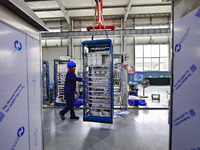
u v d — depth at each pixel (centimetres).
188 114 89
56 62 470
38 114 114
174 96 105
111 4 759
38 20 102
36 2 701
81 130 265
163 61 1020
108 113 292
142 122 304
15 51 83
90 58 283
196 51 81
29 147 100
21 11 80
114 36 949
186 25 90
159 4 759
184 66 93
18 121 86
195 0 81
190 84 87
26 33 95
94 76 290
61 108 429
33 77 106
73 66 308
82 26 984
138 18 972
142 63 1028
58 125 290
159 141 222
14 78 82
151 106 426
